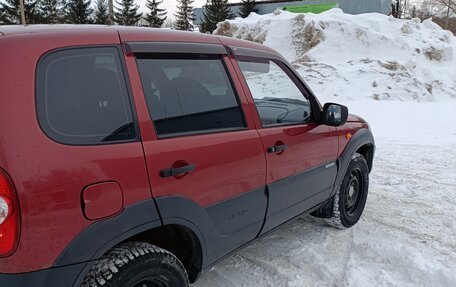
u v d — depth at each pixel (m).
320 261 3.63
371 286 3.27
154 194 2.21
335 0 41.50
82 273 1.96
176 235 2.63
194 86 2.61
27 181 1.79
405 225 4.43
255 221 2.97
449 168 6.62
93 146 2.02
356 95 16.58
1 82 1.83
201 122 2.58
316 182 3.61
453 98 18.61
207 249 2.61
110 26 2.39
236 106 2.85
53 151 1.88
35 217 1.81
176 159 2.32
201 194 2.47
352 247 3.94
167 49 2.47
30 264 1.83
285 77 3.49
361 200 4.51
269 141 2.98
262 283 3.30
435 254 3.78
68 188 1.89
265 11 51.03
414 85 17.48
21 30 2.10
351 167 4.21
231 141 2.68
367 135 4.45
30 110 1.86
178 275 2.36
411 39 22.95
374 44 21.75
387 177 6.16
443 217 4.65
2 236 1.80
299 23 23.62
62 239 1.89
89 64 2.13
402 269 3.54
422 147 8.10
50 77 1.97
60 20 49.34
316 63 19.88
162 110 2.38
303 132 3.37
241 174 2.75
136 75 2.29
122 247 2.19
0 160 1.78
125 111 2.20
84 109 2.06
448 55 22.50
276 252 3.80
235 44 3.04
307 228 4.34
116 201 2.05
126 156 2.11
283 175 3.15
